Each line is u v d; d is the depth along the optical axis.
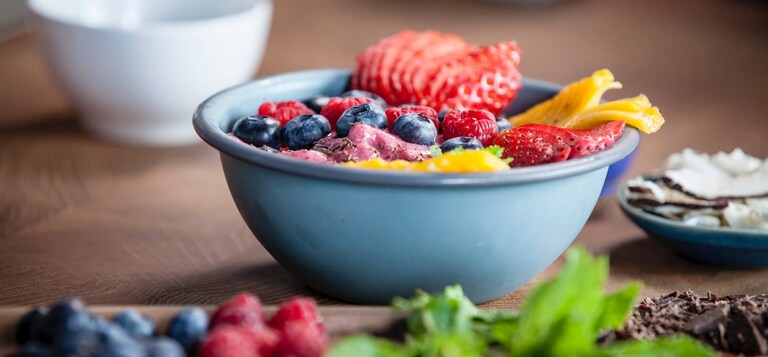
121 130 0.87
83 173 0.82
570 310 0.53
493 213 0.61
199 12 0.93
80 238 0.72
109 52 0.84
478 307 0.65
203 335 0.55
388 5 1.33
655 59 1.13
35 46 1.08
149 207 0.77
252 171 0.62
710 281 0.69
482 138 0.66
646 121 0.66
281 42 1.12
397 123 0.65
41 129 0.89
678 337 0.57
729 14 1.36
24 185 0.80
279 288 0.67
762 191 0.71
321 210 0.61
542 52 1.13
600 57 1.12
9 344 0.56
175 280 0.68
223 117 0.68
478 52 0.73
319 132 0.66
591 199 0.64
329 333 0.57
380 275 0.62
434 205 0.60
